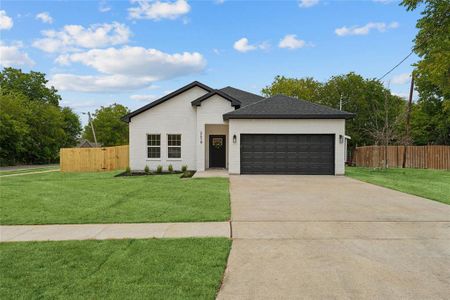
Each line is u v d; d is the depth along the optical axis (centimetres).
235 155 1712
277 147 1714
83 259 486
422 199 990
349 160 3306
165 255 501
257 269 454
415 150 2433
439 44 1584
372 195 1064
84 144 5491
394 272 442
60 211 829
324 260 487
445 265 468
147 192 1117
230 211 820
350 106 3672
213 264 463
